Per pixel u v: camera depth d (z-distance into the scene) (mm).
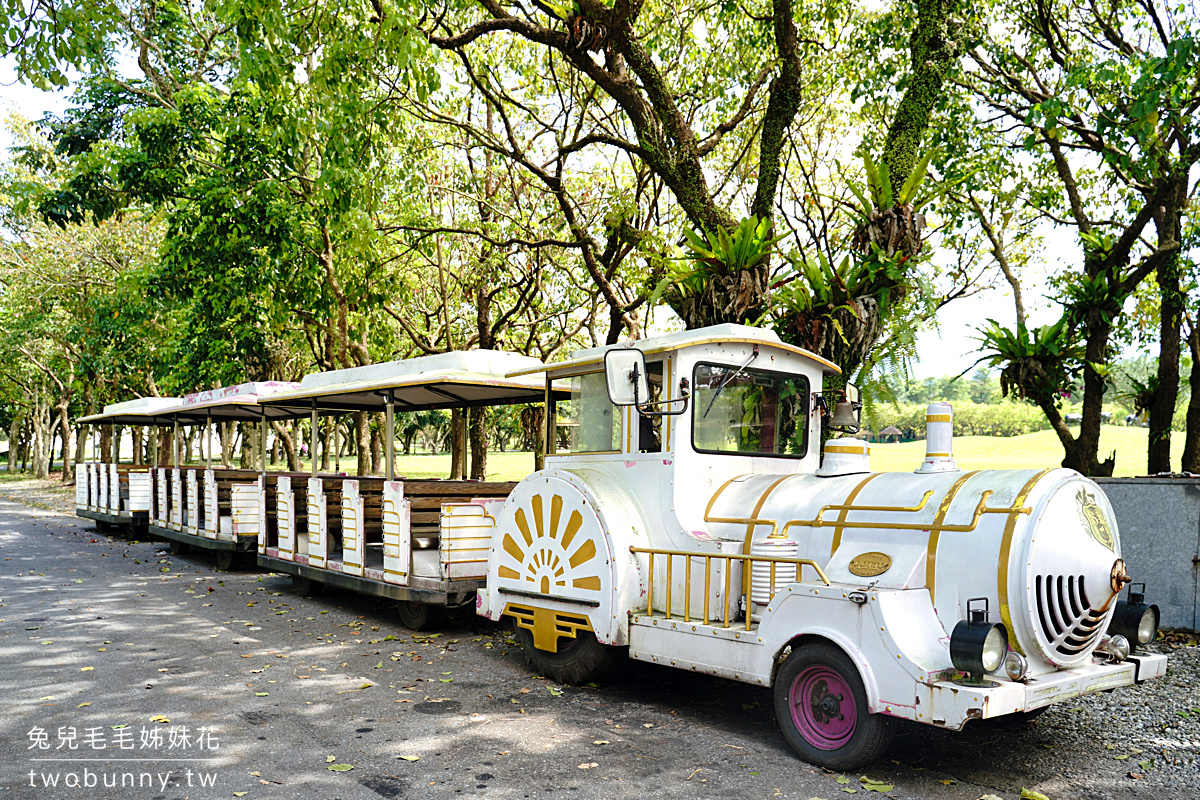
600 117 14266
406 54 8578
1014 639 4234
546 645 6211
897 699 4113
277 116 11461
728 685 6246
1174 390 10047
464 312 21359
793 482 5508
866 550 4727
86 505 18375
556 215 15984
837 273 7938
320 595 10227
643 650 5480
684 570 5500
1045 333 10500
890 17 10781
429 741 4910
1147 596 7645
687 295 8922
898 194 8352
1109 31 11641
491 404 9727
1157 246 10805
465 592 7855
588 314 17812
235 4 8945
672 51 12734
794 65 9648
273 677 6367
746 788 4203
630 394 5566
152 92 15961
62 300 26219
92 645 7387
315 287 15383
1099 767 4500
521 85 14758
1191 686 5906
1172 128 10195
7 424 53656
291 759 4602
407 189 14578
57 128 16312
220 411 13312
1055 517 4391
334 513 9672
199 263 15242
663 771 4441
